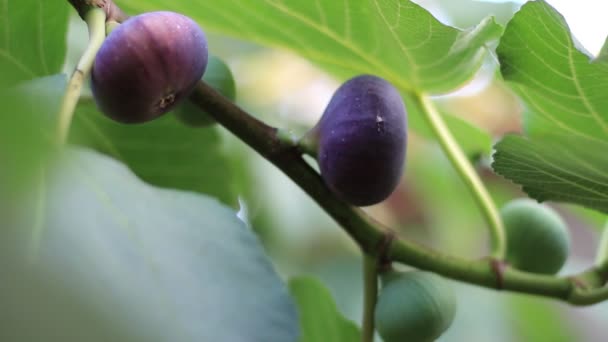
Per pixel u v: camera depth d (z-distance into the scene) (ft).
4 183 0.92
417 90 2.17
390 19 1.96
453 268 2.08
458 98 3.03
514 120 3.02
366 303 2.07
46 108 1.55
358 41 2.10
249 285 1.60
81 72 1.67
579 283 2.11
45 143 1.02
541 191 2.09
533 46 1.93
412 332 2.02
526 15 1.89
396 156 1.85
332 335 2.36
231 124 1.95
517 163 2.05
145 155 2.30
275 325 1.59
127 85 1.72
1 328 0.97
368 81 1.87
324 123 1.90
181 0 2.12
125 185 1.54
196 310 1.50
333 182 1.89
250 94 2.99
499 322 3.11
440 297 2.04
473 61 2.05
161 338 1.38
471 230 3.27
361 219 2.01
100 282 1.35
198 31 1.77
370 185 1.86
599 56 1.86
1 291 0.98
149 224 1.53
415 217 3.46
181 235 1.57
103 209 1.50
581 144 2.05
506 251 2.22
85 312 1.03
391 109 1.85
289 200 2.76
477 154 2.61
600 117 1.99
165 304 1.46
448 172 3.11
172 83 1.75
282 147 1.95
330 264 3.08
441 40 1.99
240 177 2.57
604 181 2.03
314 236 2.96
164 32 1.73
